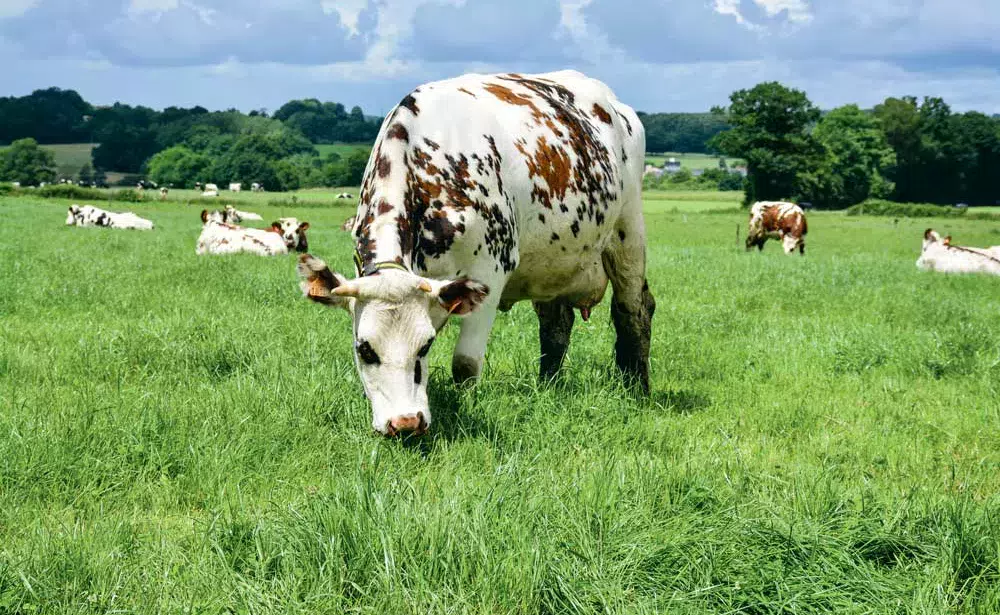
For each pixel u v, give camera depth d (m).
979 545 3.50
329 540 3.38
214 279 11.81
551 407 5.58
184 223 34.62
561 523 3.70
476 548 3.35
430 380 5.77
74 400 5.46
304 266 4.51
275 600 3.10
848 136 107.44
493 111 5.79
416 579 3.20
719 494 4.17
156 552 3.56
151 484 4.34
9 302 9.41
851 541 3.57
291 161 140.38
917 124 114.38
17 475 4.21
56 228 25.06
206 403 5.36
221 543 3.51
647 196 99.31
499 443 5.06
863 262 19.66
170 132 162.38
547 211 5.95
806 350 8.48
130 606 3.12
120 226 28.16
